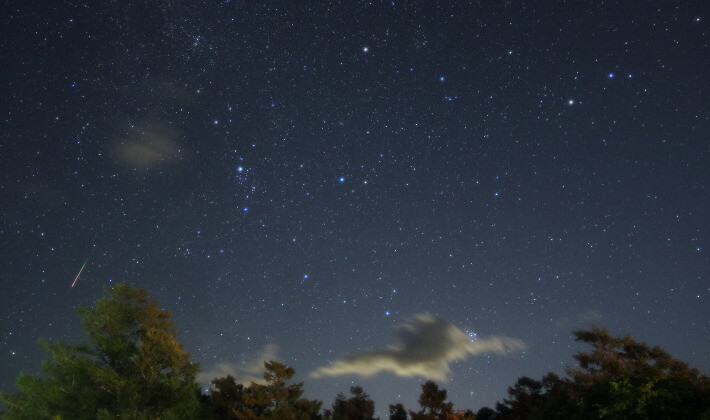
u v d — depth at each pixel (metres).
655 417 11.30
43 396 20.78
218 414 23.67
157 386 21.09
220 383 24.69
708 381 11.79
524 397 22.16
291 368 22.41
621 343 16.70
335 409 26.70
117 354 22.64
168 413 19.56
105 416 18.97
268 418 21.47
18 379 20.95
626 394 11.67
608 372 15.73
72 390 20.88
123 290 24.42
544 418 14.08
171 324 24.44
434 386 21.77
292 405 22.86
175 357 21.56
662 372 12.91
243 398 21.89
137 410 19.75
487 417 27.25
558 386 17.92
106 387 20.94
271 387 22.19
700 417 10.48
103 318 23.42
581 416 12.56
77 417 20.34
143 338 23.03
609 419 11.73
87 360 21.75
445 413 21.22
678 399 11.27
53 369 21.52
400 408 28.27
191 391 21.25
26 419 20.58
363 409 26.70
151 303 24.38
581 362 16.78
